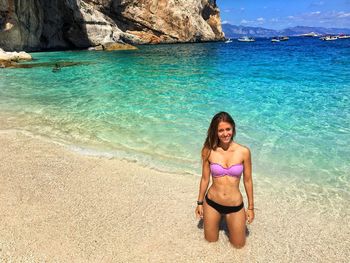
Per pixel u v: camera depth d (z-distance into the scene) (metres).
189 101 13.52
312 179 6.92
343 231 5.12
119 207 5.68
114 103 13.23
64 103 13.25
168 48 52.44
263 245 4.73
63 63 27.34
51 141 9.00
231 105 12.78
